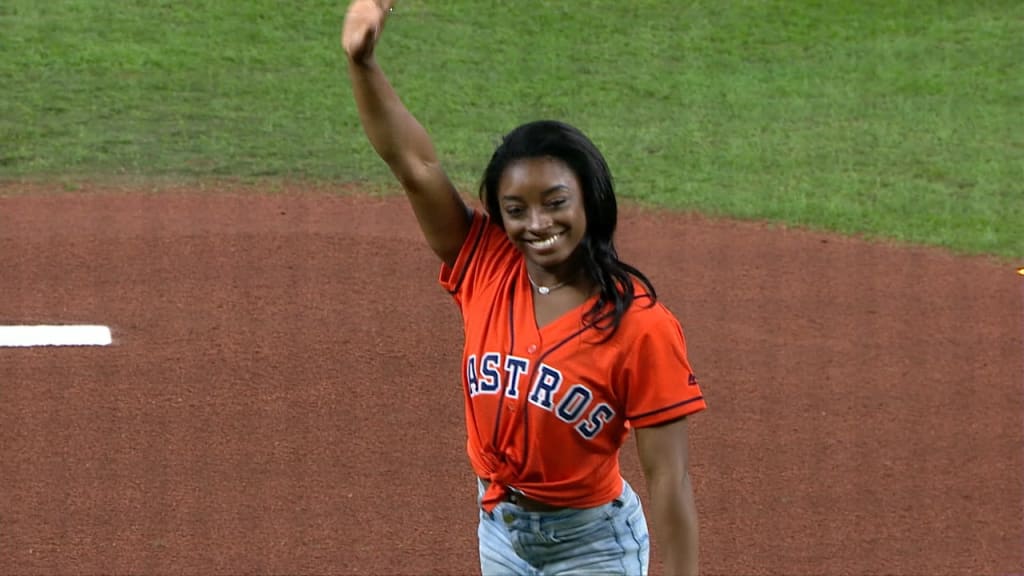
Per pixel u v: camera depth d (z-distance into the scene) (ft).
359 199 134.21
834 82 176.14
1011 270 119.65
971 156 152.97
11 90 163.02
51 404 88.58
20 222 123.75
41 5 187.42
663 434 41.09
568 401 41.14
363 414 88.58
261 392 91.20
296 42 181.88
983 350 101.50
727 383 94.48
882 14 197.57
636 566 45.32
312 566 71.15
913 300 111.34
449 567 71.51
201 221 125.29
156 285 108.78
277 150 149.18
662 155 150.92
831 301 110.32
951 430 88.58
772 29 192.03
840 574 71.41
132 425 86.22
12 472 79.87
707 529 75.61
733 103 168.66
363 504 77.61
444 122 159.22
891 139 157.69
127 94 164.14
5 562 70.59
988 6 200.95
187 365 94.84
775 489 80.28
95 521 75.05
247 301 106.01
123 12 187.32
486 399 42.34
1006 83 175.94
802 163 149.59
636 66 179.32
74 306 104.22
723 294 110.83
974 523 77.10
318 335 100.27
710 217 131.85
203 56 176.04
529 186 40.22
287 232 122.31
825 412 90.63
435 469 81.76
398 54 178.81
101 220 124.98
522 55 180.86
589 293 41.63
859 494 79.97
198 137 152.35
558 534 44.06
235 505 77.10
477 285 43.50
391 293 108.68
